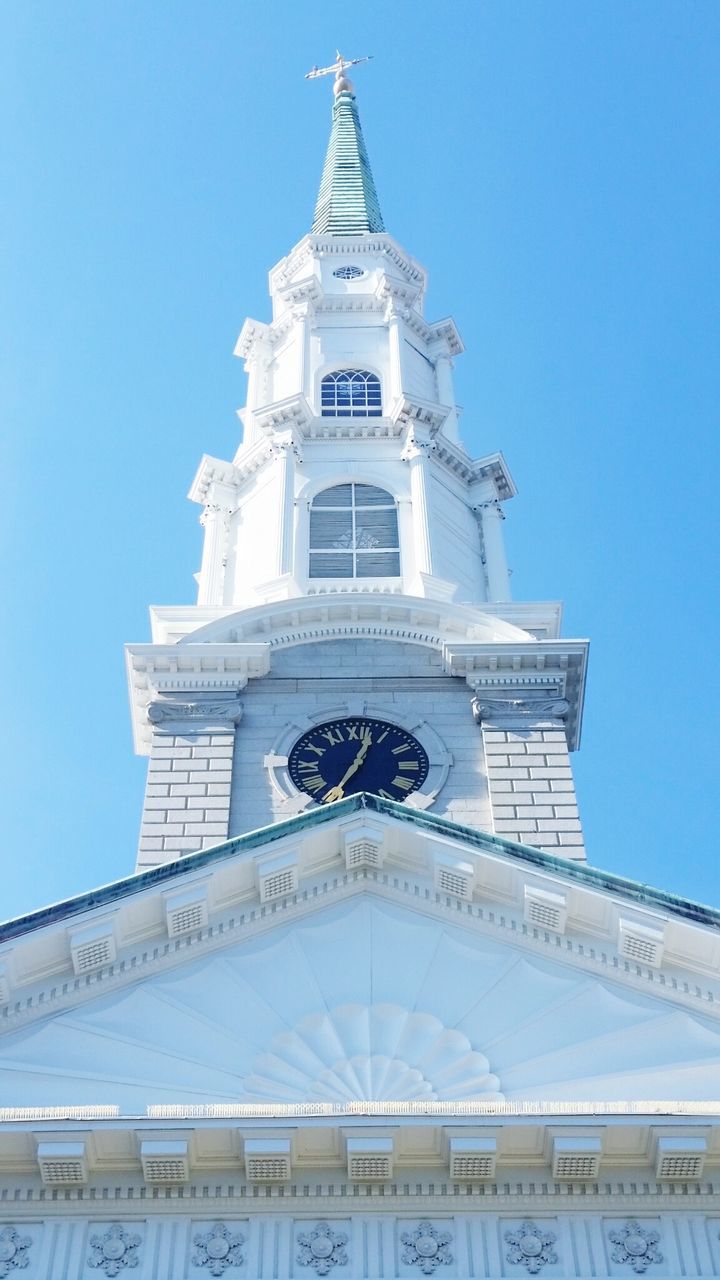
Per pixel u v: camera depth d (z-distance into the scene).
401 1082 26.16
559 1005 27.50
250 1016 27.27
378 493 46.34
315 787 36.28
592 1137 23.28
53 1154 23.02
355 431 48.09
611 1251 22.89
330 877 29.86
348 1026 27.20
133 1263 22.69
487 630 39.78
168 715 38.03
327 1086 26.05
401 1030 27.09
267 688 38.88
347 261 57.25
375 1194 23.33
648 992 27.73
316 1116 23.36
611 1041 26.81
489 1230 23.06
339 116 69.69
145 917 28.33
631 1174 23.58
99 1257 22.73
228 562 46.16
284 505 45.09
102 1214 23.23
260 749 37.28
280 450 47.00
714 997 27.39
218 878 28.88
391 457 47.50
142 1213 23.23
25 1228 23.16
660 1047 26.66
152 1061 26.39
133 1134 23.27
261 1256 22.75
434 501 46.50
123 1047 26.59
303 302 54.16
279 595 42.28
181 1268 22.59
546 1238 22.98
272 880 29.11
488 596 45.72
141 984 27.77
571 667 39.25
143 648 39.09
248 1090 25.91
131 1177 23.47
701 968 27.80
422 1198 23.31
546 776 36.44
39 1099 25.64
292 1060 26.50
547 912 28.59
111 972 27.78
